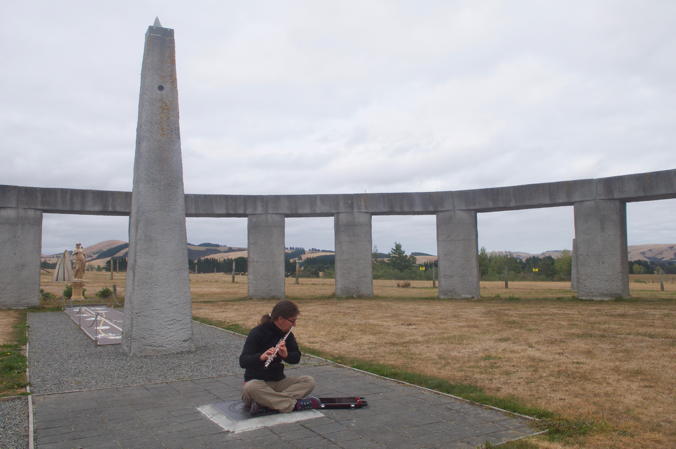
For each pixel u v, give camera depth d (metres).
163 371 7.85
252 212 23.31
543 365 8.02
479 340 10.66
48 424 5.08
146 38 9.81
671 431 4.79
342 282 23.53
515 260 72.44
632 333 11.28
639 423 5.04
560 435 4.68
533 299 21.81
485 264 65.00
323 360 8.66
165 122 9.78
